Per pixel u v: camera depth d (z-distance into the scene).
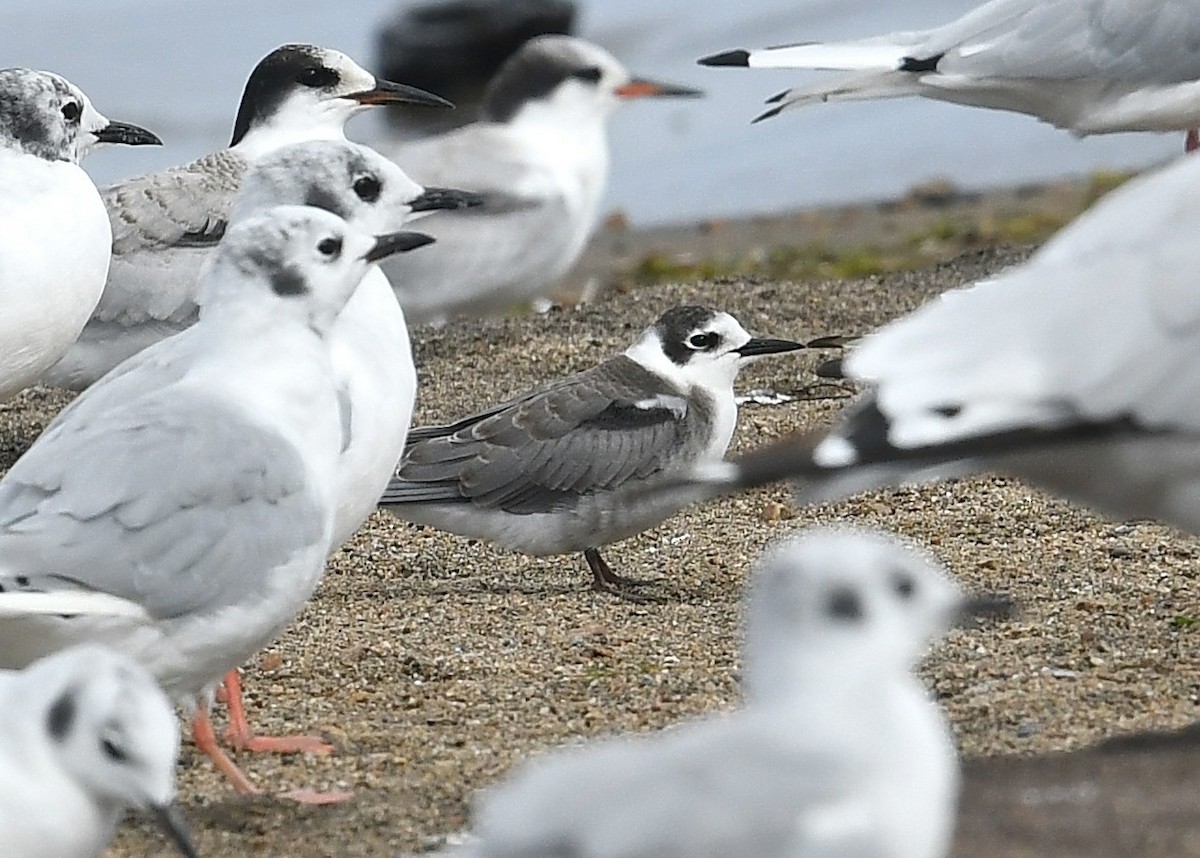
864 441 9.32
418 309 20.03
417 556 15.75
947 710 11.25
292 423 11.58
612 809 7.31
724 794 7.36
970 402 9.45
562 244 20.62
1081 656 12.13
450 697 12.35
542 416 15.22
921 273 22.95
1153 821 8.91
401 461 15.27
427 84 36.81
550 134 20.73
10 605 10.39
